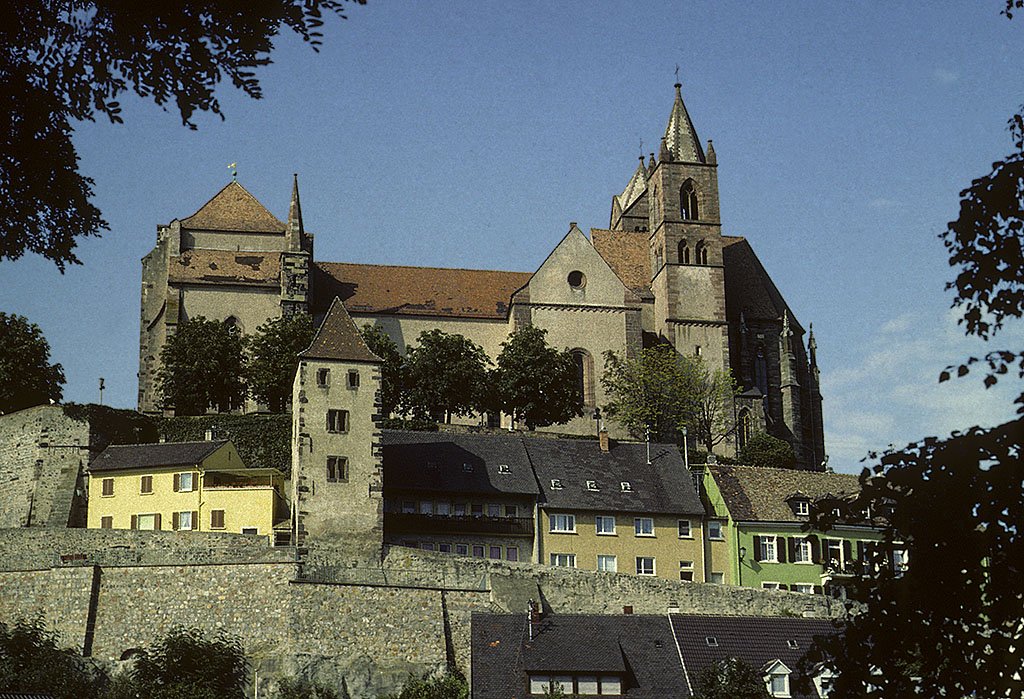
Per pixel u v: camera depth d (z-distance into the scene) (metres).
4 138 24.30
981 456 23.44
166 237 144.38
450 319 146.25
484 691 85.69
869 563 25.17
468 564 99.31
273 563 94.88
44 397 129.88
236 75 24.53
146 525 108.19
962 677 23.91
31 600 96.50
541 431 135.88
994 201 24.72
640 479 117.38
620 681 85.81
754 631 90.56
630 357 143.75
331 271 148.25
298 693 90.25
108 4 24.17
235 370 130.62
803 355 157.62
